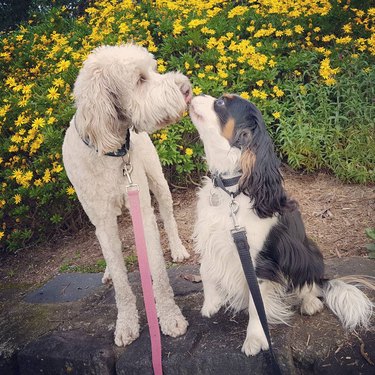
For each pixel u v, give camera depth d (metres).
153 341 0.78
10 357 0.95
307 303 0.89
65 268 1.31
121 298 0.93
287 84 1.62
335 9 1.89
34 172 1.49
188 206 1.51
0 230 1.52
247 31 1.87
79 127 0.85
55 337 0.96
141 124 0.88
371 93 1.58
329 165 1.51
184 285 1.07
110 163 0.88
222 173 0.85
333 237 1.21
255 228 0.82
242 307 0.93
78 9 3.09
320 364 0.78
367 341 0.80
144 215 0.93
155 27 1.90
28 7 3.29
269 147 0.83
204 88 1.48
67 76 1.61
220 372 0.83
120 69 0.84
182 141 1.54
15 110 1.56
